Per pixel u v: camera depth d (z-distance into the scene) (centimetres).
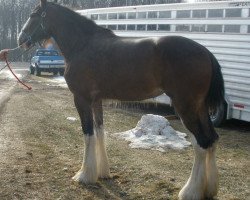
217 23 889
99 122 539
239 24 839
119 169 581
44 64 2223
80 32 539
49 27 569
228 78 872
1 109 1051
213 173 460
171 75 444
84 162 522
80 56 518
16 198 466
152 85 464
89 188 504
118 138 767
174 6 998
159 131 771
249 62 823
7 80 1848
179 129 875
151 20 1077
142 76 464
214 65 455
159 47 450
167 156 656
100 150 539
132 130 801
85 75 511
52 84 1750
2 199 462
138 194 487
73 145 711
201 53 445
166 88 454
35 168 571
